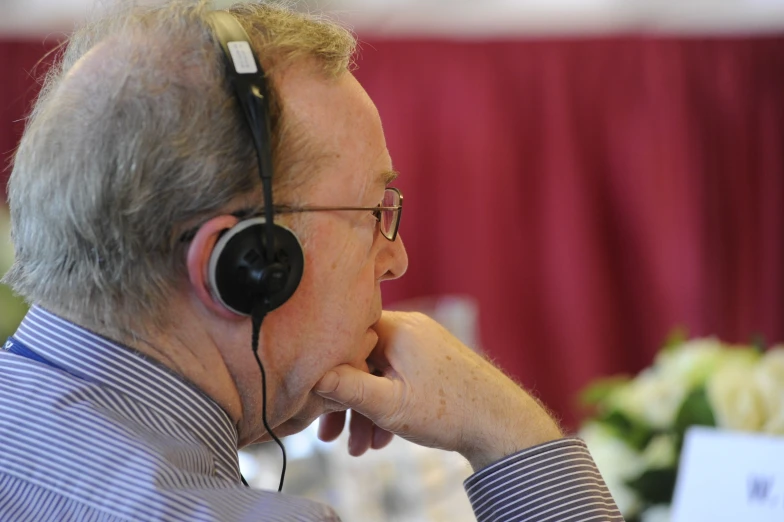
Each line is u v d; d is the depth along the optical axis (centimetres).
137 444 227
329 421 360
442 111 1039
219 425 259
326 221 265
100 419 231
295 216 259
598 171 1056
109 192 237
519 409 318
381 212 290
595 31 1049
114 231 238
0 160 970
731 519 342
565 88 1044
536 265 1050
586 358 1047
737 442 349
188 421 251
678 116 1052
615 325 1062
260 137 240
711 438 355
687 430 426
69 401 235
